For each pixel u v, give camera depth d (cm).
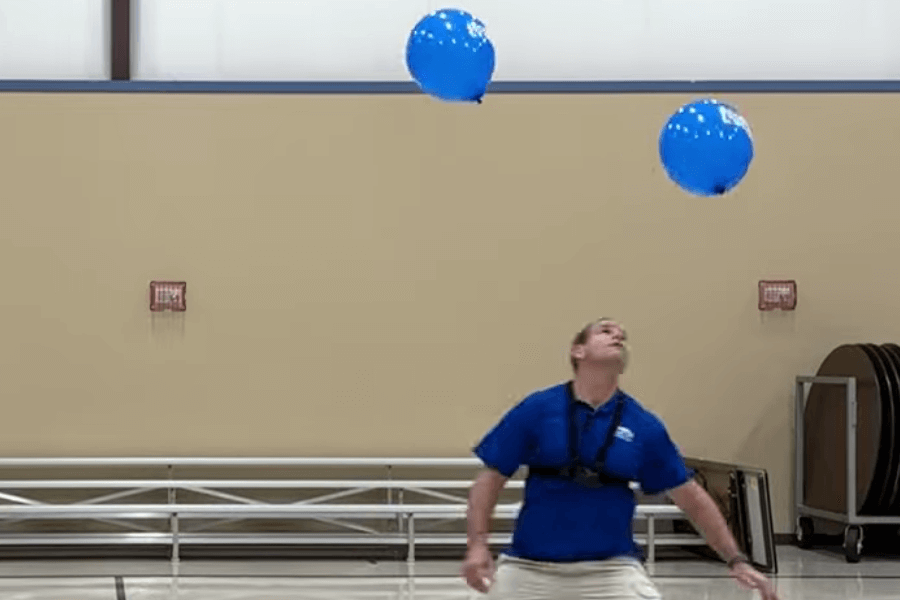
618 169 1404
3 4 1416
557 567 550
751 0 1453
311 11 1431
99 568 1229
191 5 1426
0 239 1369
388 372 1388
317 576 1173
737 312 1405
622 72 1445
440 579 1152
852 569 1220
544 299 1398
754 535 1210
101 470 1367
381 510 1262
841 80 1431
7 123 1373
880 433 1252
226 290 1382
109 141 1380
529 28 1441
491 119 1403
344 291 1389
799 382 1376
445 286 1395
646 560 1284
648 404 1400
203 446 1376
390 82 1403
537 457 555
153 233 1380
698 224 1406
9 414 1364
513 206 1400
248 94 1390
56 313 1370
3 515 1243
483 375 1393
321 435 1383
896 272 1415
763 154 1412
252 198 1387
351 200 1394
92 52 1418
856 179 1416
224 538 1300
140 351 1376
